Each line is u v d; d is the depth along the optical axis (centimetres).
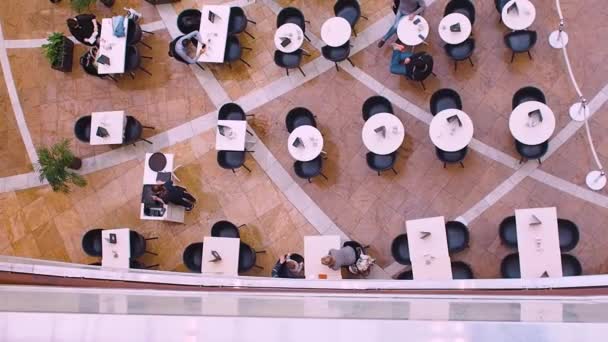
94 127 1251
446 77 1227
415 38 1179
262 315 595
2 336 574
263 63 1318
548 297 766
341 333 549
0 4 1442
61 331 575
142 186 1298
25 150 1355
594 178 1120
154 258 1261
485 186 1168
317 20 1309
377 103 1171
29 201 1320
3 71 1409
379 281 951
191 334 566
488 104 1199
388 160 1166
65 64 1362
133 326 573
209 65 1337
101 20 1395
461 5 1180
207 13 1259
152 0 1370
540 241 1027
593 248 1102
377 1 1289
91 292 760
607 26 1181
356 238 1197
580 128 1153
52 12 1427
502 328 529
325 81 1280
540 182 1147
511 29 1177
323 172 1238
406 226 1091
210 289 897
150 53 1369
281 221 1232
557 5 1146
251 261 1166
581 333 518
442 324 539
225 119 1240
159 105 1339
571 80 1176
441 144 1107
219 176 1277
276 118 1283
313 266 1100
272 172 1259
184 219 1265
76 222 1297
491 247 1143
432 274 1056
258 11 1340
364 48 1275
